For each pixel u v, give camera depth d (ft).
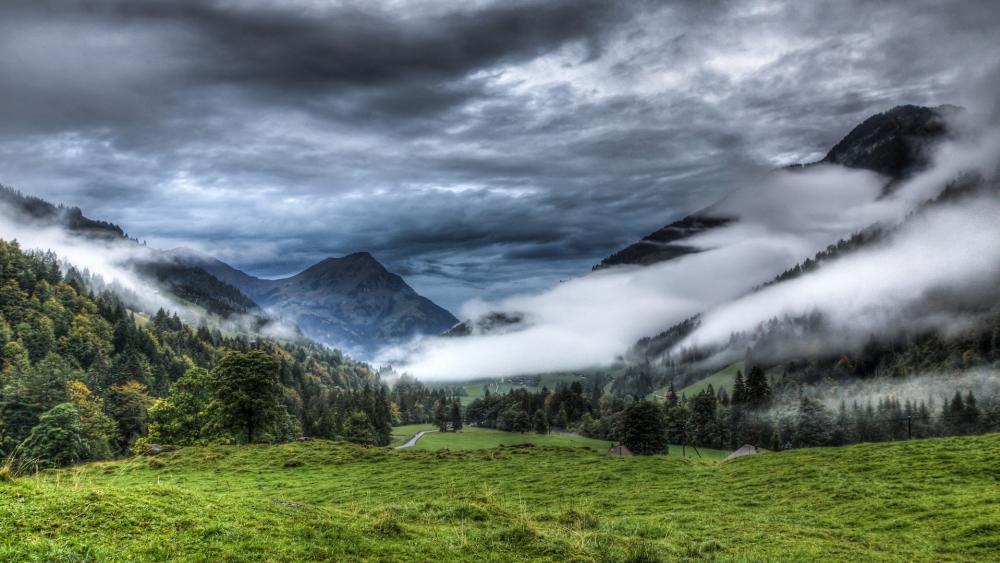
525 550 76.07
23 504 59.11
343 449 212.23
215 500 75.87
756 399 594.65
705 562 80.48
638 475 161.79
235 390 259.39
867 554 85.40
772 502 126.41
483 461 194.49
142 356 572.51
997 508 102.58
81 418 354.13
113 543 54.80
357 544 67.15
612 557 76.79
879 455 156.56
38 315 572.10
